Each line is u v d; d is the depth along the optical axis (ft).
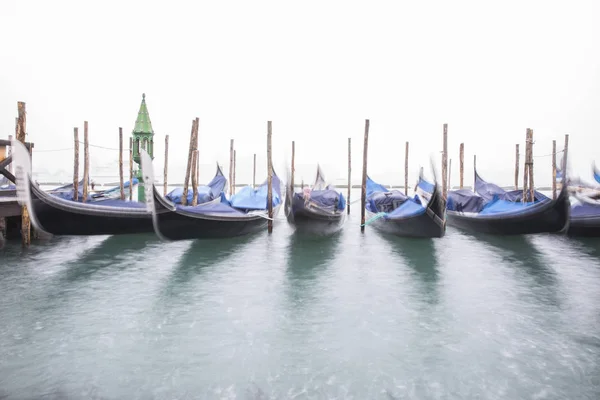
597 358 17.22
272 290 26.63
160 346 18.42
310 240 44.50
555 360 17.10
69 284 27.32
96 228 35.53
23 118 31.94
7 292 25.53
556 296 25.26
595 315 22.09
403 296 25.52
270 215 46.09
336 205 49.60
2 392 14.69
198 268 32.01
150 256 35.86
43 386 15.10
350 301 24.57
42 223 31.55
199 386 15.29
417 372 16.30
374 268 32.40
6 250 36.65
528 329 20.30
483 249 39.42
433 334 19.81
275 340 19.15
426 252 38.24
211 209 37.50
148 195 29.76
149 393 14.82
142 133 56.39
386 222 46.68
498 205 43.42
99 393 14.76
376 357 17.52
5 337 19.06
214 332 19.98
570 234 44.65
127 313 22.34
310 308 23.35
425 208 38.34
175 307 23.35
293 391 14.98
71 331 19.85
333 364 16.93
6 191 40.45
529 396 14.58
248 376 15.98
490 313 22.50
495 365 16.75
